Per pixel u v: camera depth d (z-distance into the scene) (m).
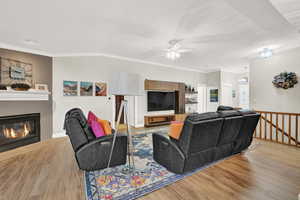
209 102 7.33
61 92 4.07
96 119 2.67
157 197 1.64
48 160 2.61
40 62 3.76
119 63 4.86
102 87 4.59
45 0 1.88
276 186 1.83
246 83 7.51
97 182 1.92
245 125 2.56
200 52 4.15
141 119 5.47
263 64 4.39
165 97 6.00
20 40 3.14
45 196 1.65
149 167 2.35
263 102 4.36
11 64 3.28
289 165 2.41
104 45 3.64
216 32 2.87
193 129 1.84
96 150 2.09
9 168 2.31
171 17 2.33
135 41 3.36
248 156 2.79
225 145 2.46
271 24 2.55
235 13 2.20
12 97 3.17
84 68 4.34
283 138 3.58
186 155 1.96
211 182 1.92
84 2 1.93
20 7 2.01
